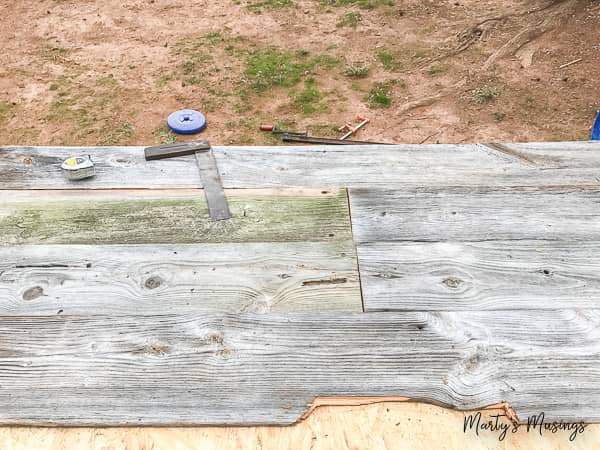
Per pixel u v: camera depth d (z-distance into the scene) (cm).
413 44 578
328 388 117
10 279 138
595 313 132
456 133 453
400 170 178
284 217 158
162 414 113
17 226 152
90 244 148
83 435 112
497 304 134
